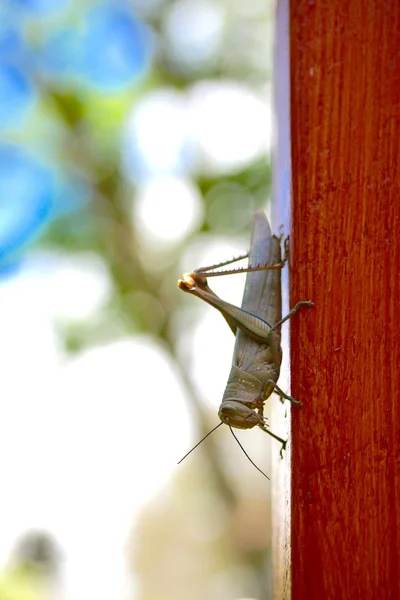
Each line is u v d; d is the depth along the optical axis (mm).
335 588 359
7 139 733
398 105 377
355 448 364
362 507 362
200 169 713
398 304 369
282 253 409
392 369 367
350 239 373
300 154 377
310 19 383
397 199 374
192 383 799
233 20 775
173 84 761
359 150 376
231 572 1076
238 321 407
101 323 735
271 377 406
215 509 974
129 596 1259
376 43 380
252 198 701
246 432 1062
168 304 762
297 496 363
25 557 971
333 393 366
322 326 369
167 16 767
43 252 719
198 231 701
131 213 755
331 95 379
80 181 750
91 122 746
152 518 1306
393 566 359
